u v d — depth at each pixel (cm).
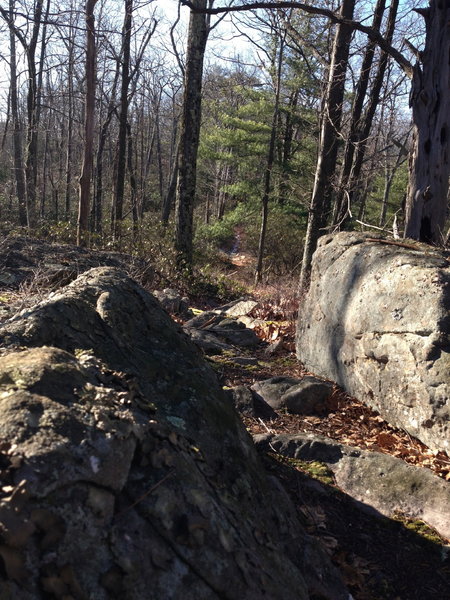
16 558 134
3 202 2623
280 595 176
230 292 1248
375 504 311
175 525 164
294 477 327
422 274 420
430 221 591
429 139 582
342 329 515
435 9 572
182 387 254
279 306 922
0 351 215
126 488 163
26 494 141
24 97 3919
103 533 150
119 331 263
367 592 243
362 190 1719
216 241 2692
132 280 310
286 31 1161
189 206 1261
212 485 195
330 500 311
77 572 140
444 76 571
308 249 1052
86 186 1315
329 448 353
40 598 133
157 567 153
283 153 2548
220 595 160
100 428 167
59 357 199
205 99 2717
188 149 1241
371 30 609
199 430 235
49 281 737
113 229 1423
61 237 1302
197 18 1192
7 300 614
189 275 1195
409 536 286
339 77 1035
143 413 194
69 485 150
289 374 574
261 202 2370
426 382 391
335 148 1102
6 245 900
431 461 371
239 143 2352
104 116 3531
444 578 259
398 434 425
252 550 182
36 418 161
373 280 476
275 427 421
